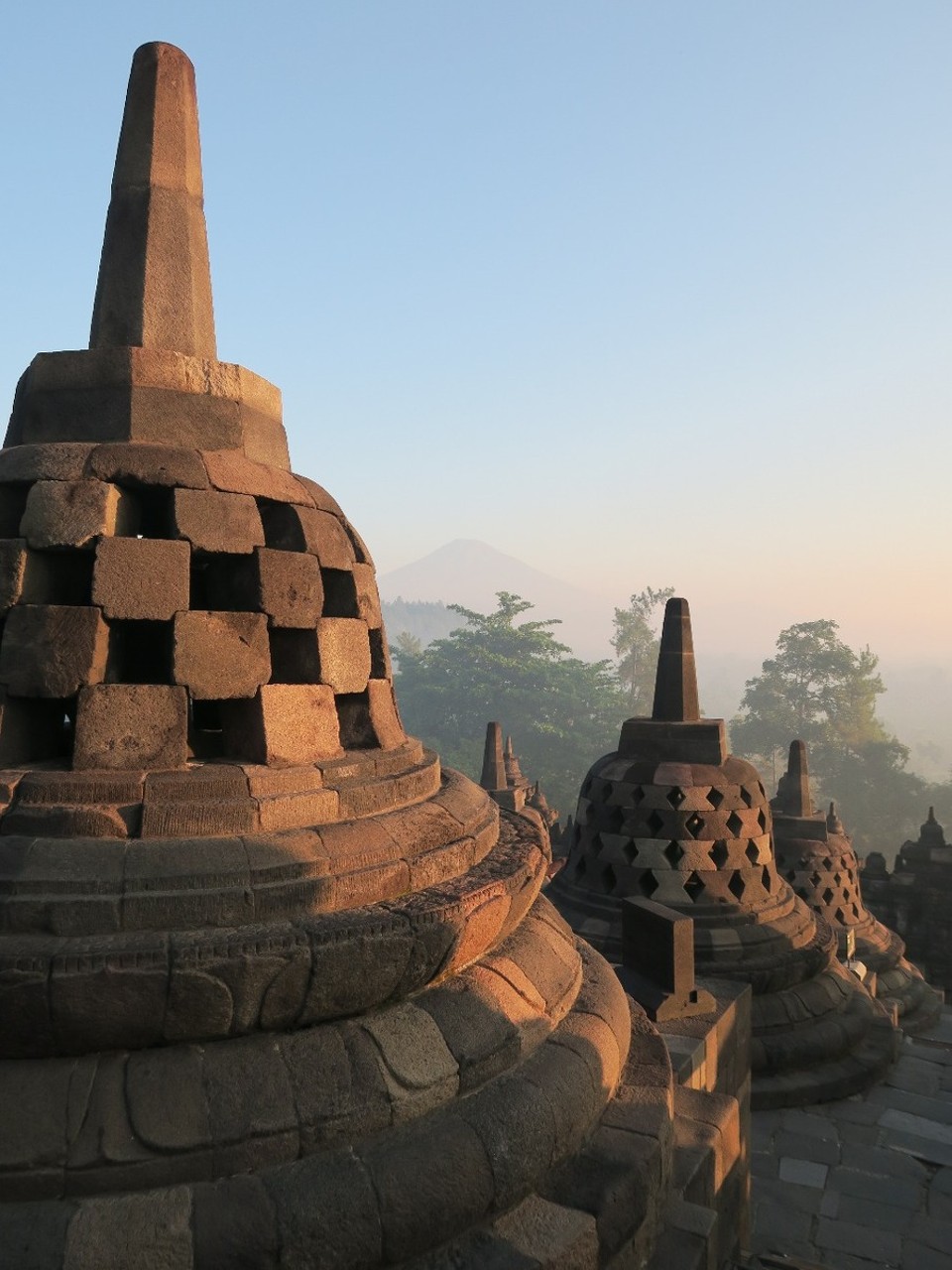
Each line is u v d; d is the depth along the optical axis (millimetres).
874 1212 9961
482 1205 4773
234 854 5012
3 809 5078
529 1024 5727
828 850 20922
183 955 4457
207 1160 4312
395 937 4926
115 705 5426
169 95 6957
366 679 6754
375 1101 4711
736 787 14328
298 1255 4164
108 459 5770
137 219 6738
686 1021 9719
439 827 6094
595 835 14898
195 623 5633
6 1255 3910
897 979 19453
